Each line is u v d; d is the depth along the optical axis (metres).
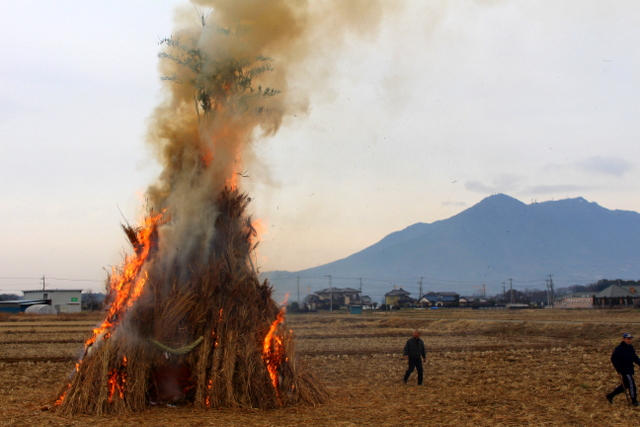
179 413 14.26
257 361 15.30
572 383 19.84
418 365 20.20
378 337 47.00
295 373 16.14
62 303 112.25
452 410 15.30
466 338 45.34
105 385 14.40
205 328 15.36
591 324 47.03
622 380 15.64
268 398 15.20
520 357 29.17
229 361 15.08
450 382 20.66
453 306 157.38
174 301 15.24
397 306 146.38
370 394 18.06
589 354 30.38
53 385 20.30
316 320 81.94
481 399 16.94
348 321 78.00
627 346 15.79
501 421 13.87
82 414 14.12
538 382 20.30
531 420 13.93
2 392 18.45
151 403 15.08
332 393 17.86
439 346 37.06
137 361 14.77
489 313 98.00
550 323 51.44
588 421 13.80
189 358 15.19
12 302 104.50
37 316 88.62
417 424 13.47
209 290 15.44
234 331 15.37
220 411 14.51
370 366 25.91
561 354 30.55
